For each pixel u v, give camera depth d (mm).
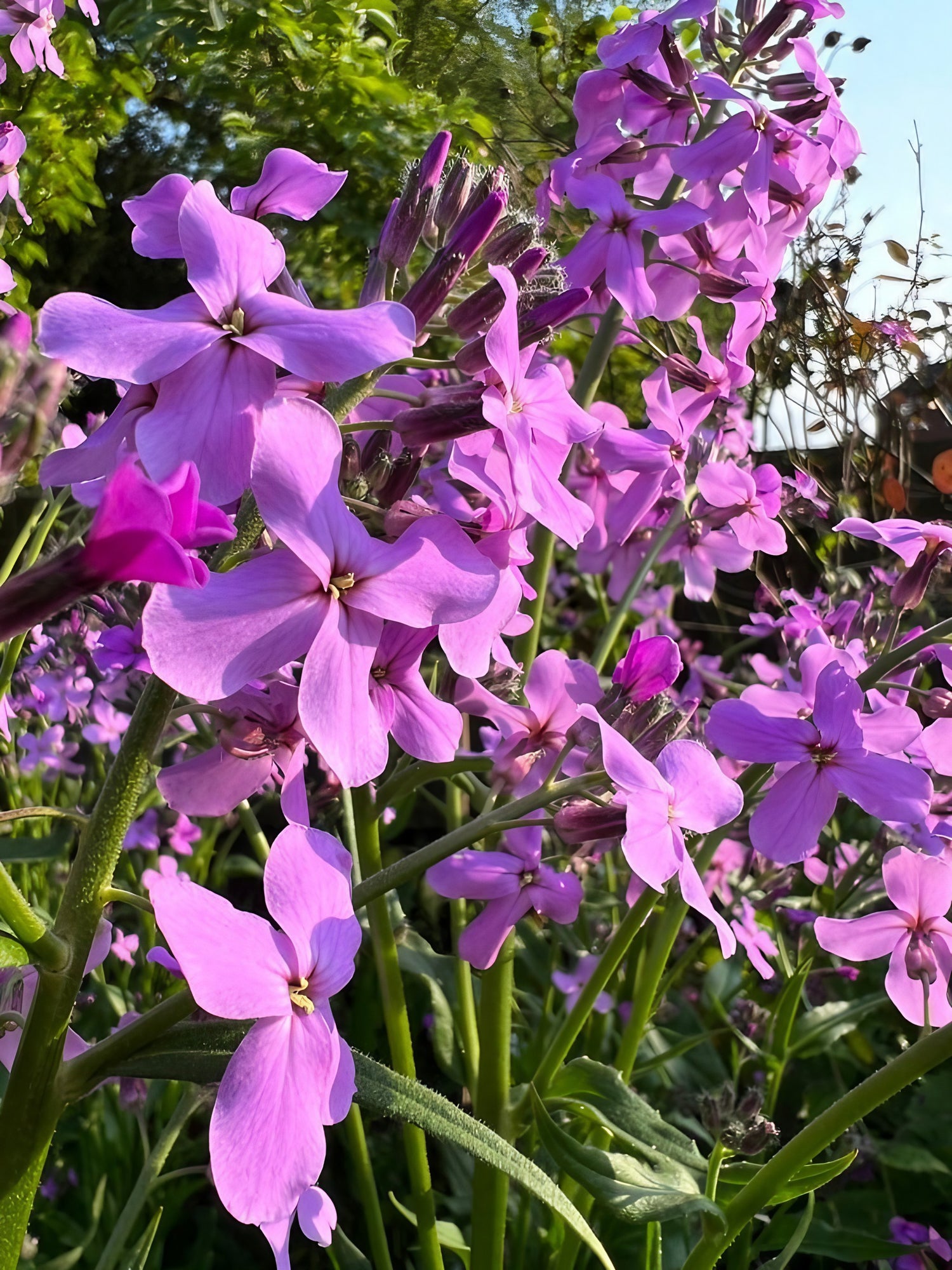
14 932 75
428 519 84
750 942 185
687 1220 171
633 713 118
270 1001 77
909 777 121
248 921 79
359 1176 159
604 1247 170
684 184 162
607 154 161
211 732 134
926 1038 102
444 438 93
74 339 72
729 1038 224
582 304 95
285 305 78
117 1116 187
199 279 76
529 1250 174
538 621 168
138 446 73
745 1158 197
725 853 203
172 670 73
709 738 128
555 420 100
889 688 154
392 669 95
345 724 78
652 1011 188
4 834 200
